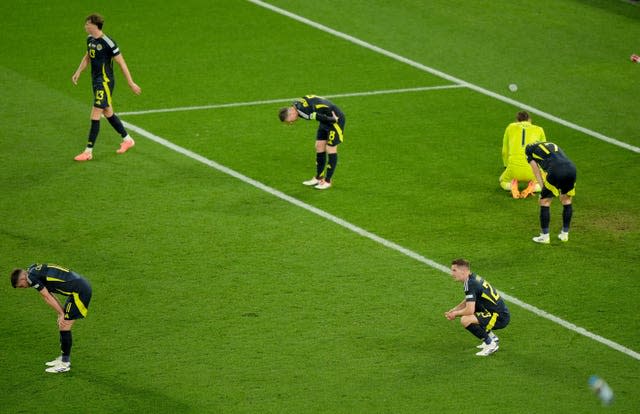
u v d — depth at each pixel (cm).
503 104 8256
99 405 4562
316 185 6775
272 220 6291
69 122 7538
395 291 5559
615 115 8131
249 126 7644
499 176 7025
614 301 5512
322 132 6638
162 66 8619
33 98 7888
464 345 5094
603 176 7081
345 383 4753
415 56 9106
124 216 6272
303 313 5328
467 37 9588
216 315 5291
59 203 6406
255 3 10131
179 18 9681
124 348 5003
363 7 10169
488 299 4919
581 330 5234
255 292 5509
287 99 8119
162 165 6962
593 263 5916
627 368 4912
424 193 6738
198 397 4628
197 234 6088
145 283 5566
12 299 5419
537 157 6038
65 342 4772
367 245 6034
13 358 4906
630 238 6222
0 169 6794
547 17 10181
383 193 6712
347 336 5138
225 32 9406
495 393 4688
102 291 5478
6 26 9262
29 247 5881
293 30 9531
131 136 7369
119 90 8131
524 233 6253
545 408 4575
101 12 9719
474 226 6316
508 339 5147
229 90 8238
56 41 8988
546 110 8181
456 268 4912
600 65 9119
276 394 4659
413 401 4619
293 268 5756
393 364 4912
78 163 6938
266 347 5028
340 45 9256
